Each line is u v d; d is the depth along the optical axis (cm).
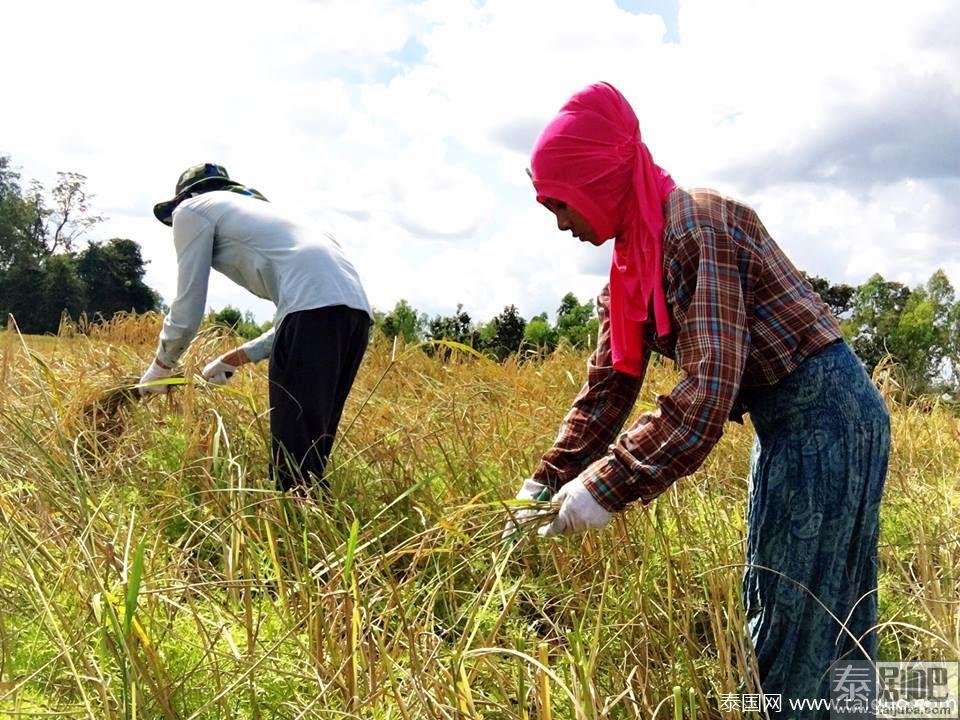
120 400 379
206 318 643
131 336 719
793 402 194
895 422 567
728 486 400
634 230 199
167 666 203
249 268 342
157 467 341
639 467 190
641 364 219
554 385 541
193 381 283
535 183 206
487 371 526
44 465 284
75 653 197
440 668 197
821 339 193
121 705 180
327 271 328
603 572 262
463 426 395
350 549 197
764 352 193
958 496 430
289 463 312
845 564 196
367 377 572
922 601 257
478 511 283
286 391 322
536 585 269
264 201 361
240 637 222
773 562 197
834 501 190
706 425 183
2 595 227
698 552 280
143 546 177
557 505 209
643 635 225
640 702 208
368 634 204
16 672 202
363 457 366
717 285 185
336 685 193
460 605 264
